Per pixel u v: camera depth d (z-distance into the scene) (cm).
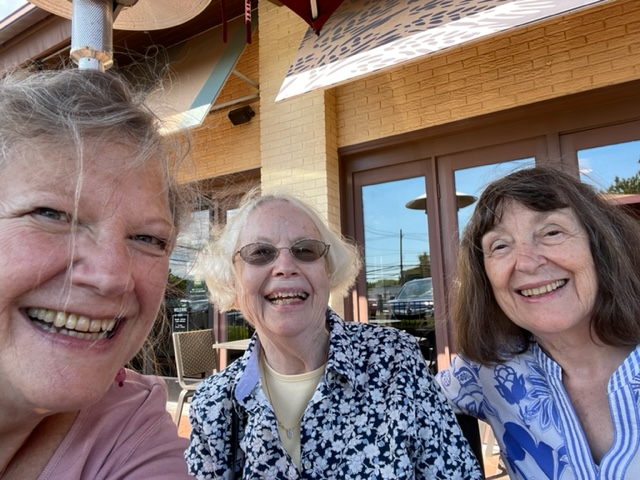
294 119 182
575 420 53
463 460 53
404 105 168
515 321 58
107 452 36
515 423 59
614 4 134
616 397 51
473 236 62
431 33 102
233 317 212
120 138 33
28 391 30
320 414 55
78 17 61
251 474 54
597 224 54
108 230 31
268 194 66
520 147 151
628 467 49
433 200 166
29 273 29
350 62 115
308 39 151
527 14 88
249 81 195
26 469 35
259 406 57
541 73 144
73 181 30
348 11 148
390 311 172
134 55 205
